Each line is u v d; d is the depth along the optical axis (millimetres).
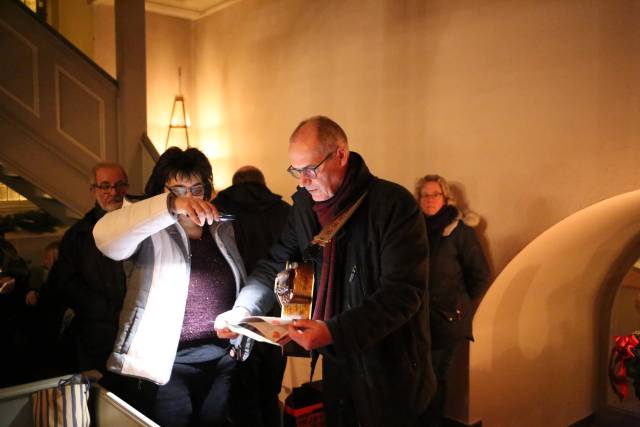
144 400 2002
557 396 4008
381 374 1730
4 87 4320
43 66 4469
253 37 5234
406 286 1646
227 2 5477
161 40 5949
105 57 6117
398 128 3848
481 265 3207
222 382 2098
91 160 4711
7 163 4363
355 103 4184
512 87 3139
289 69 4820
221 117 5742
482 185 3326
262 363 2490
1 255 3281
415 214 1722
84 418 1933
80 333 2533
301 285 1831
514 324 3666
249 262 2424
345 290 1779
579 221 3023
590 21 2787
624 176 2701
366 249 1745
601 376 4238
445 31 3494
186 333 2004
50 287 2621
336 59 4332
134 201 2039
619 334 4180
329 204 1761
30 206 6176
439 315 3166
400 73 3809
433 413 3197
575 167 2883
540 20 2990
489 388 3592
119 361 1883
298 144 1691
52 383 1997
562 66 2908
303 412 3100
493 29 3219
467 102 3385
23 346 3168
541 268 3461
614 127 2723
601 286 4070
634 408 4078
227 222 2098
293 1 4730
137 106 4812
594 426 4188
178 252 1934
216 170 5836
